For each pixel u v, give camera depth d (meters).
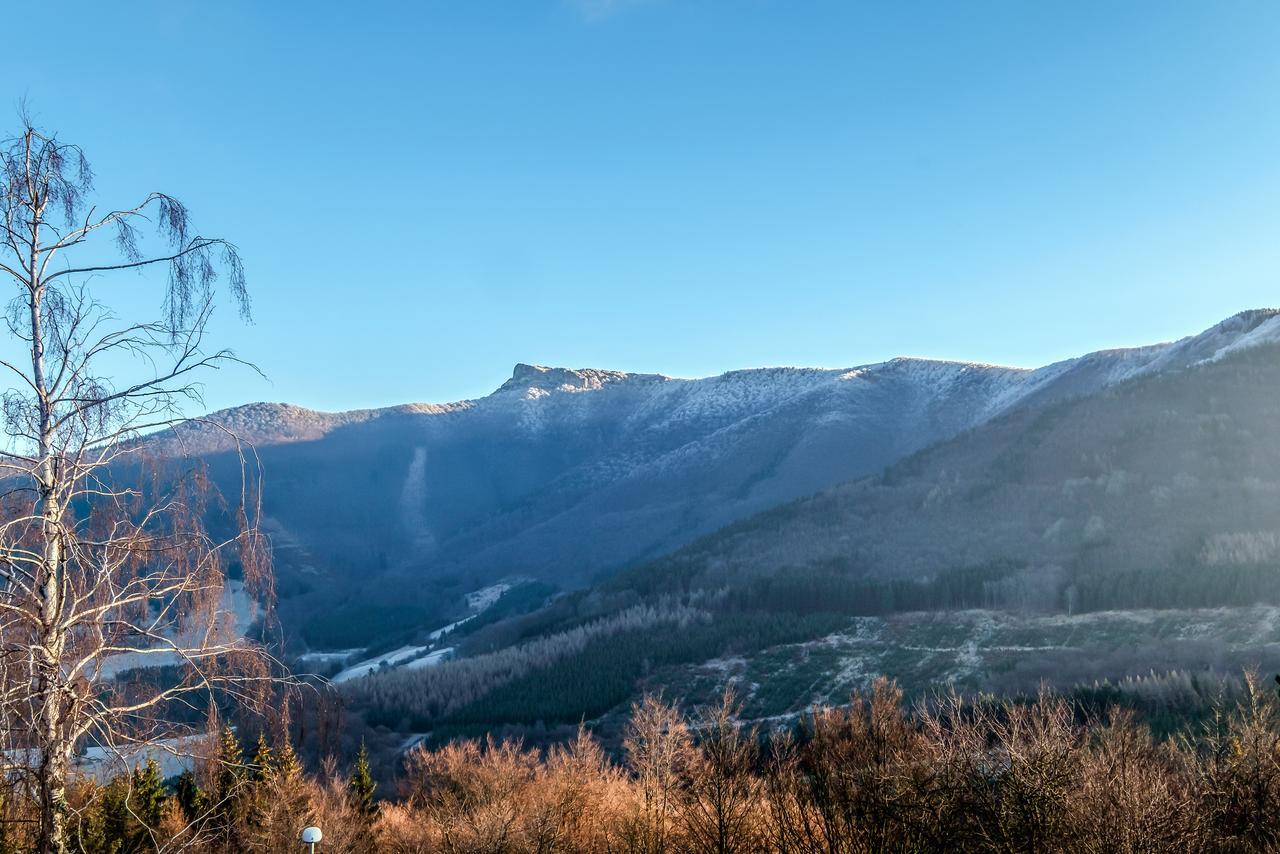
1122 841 9.66
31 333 8.78
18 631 8.45
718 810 12.11
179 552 9.23
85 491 8.84
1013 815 10.15
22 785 8.32
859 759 12.84
